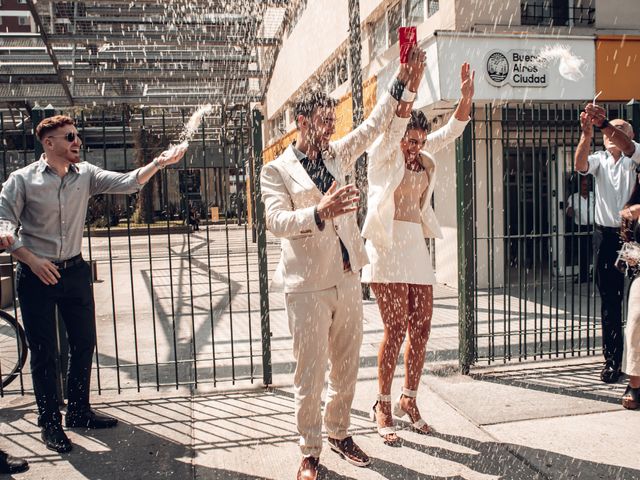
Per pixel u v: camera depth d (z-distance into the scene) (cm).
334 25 1236
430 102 732
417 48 280
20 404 397
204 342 559
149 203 1546
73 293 326
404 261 305
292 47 1681
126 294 880
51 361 320
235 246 1644
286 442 321
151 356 510
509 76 733
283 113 1914
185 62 1005
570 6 830
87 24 888
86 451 314
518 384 403
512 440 312
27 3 800
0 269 675
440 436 320
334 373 286
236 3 944
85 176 330
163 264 1291
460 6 779
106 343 564
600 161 401
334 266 263
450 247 859
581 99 760
